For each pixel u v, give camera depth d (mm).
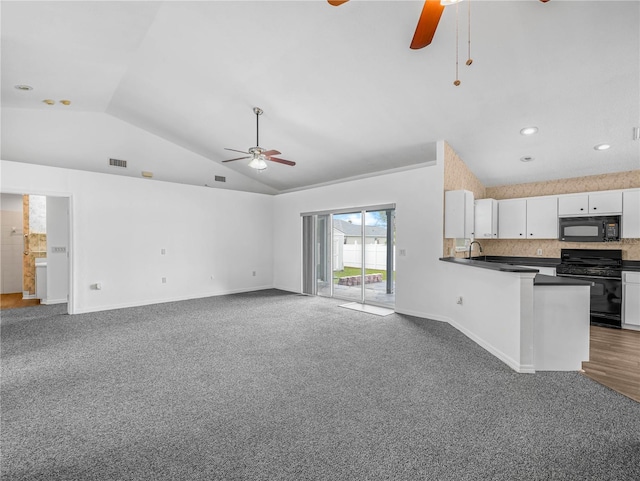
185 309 5547
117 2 2957
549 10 2467
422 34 1993
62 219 6086
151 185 5973
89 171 5668
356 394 2523
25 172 4746
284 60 3664
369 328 4379
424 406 2334
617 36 2553
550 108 3520
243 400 2441
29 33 3371
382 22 2906
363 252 6047
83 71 4336
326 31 3135
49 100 5223
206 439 1966
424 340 3863
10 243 6957
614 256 4766
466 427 2068
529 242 5645
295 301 6277
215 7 3033
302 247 7207
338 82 3850
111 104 5633
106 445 1906
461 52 3023
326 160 6172
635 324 4254
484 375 2861
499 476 1637
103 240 5438
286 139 5602
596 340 3855
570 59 2848
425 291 4930
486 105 3668
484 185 5965
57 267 6039
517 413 2230
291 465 1732
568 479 1615
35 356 3354
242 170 7723
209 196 6777
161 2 3002
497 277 3312
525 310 2891
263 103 4629
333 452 1837
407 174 5129
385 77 3588
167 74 4371
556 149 4344
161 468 1712
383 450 1850
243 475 1658
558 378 2797
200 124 5715
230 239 7133
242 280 7363
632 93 3119
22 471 1682
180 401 2430
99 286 5395
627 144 3973
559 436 1967
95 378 2832
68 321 4738
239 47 3580
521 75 3137
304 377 2842
